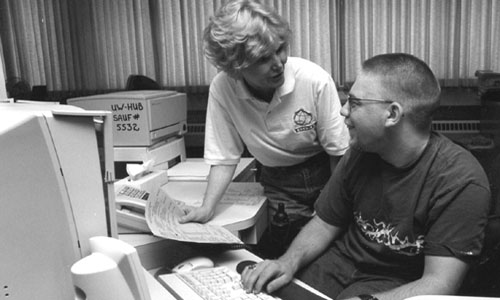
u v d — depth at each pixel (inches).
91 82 133.0
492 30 112.0
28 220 26.5
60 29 132.6
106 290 28.4
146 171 74.0
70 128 29.5
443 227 42.5
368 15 116.2
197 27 124.0
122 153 77.9
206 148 65.3
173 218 50.8
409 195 44.9
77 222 30.5
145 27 127.6
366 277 49.7
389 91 42.8
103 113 30.8
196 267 44.8
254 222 59.4
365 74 44.2
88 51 132.3
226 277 42.4
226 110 64.1
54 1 131.7
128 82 110.5
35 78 133.8
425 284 41.4
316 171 68.2
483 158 95.6
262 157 67.9
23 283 26.4
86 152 30.7
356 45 117.9
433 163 44.0
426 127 44.1
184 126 92.1
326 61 119.4
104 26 130.2
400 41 115.7
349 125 45.9
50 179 28.1
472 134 110.5
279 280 42.0
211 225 53.4
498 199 52.1
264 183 71.6
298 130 63.2
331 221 53.4
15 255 25.8
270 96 61.1
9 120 25.9
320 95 61.3
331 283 50.9
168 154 84.0
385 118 43.1
